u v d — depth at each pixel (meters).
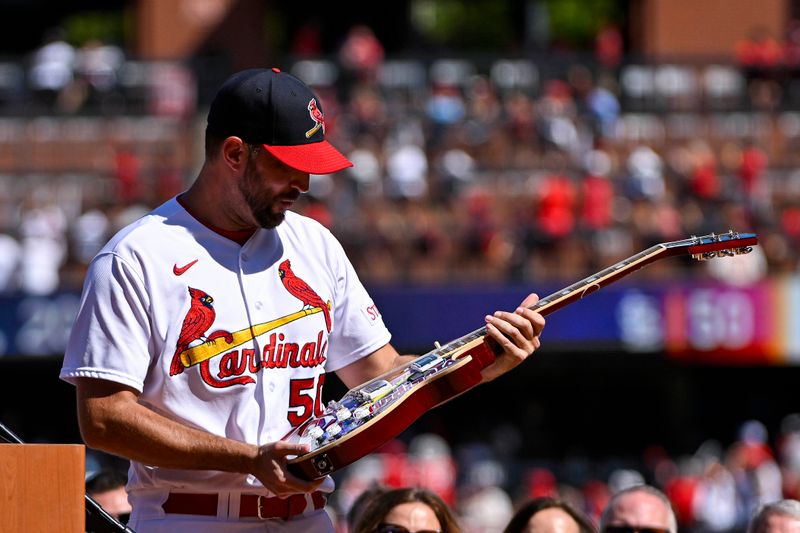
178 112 79.25
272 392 13.38
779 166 76.69
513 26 135.75
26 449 11.97
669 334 61.59
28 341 59.50
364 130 74.94
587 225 67.25
